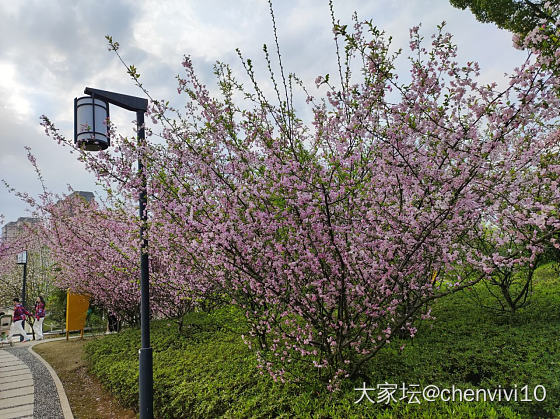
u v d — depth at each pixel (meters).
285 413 3.46
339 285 3.80
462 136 3.49
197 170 4.46
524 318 5.27
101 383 6.61
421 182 3.66
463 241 4.93
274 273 3.93
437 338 4.89
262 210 4.03
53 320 17.67
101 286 9.09
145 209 4.66
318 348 4.25
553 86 3.03
